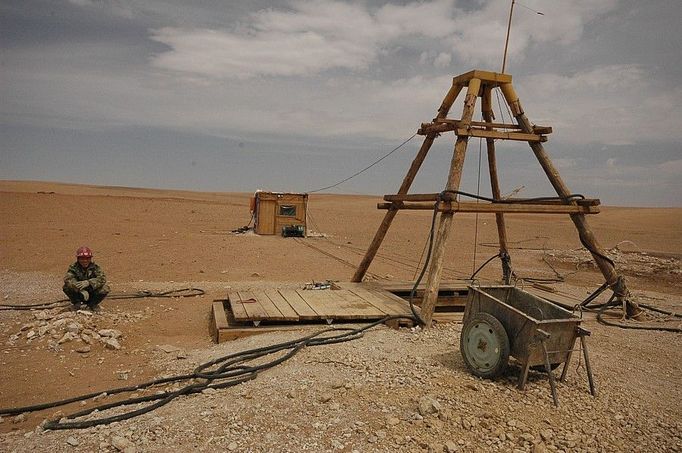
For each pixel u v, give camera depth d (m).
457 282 13.51
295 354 7.66
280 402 6.02
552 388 6.43
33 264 16.91
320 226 37.09
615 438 5.73
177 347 8.80
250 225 29.80
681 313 12.20
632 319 11.21
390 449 5.17
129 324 9.97
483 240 31.27
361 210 60.06
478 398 6.29
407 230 36.00
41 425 5.60
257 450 5.07
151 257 18.95
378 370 7.02
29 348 8.47
